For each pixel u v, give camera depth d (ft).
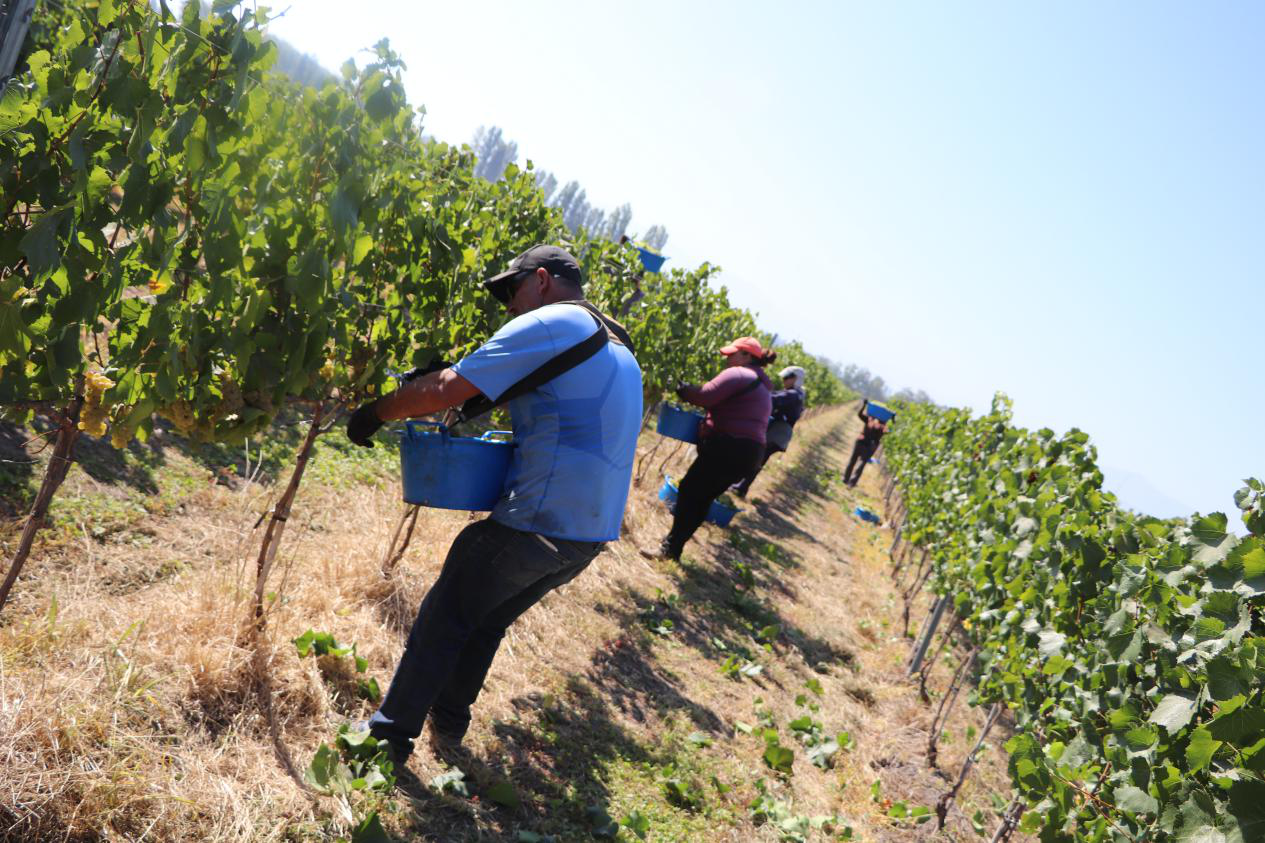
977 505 20.83
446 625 8.91
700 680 16.08
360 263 9.11
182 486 13.89
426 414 8.30
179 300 6.63
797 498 46.78
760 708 15.81
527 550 8.54
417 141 9.31
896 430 68.80
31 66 5.44
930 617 21.80
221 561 12.10
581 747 11.62
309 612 11.27
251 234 7.13
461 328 12.49
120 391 6.68
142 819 7.06
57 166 5.50
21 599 9.34
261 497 14.65
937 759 16.42
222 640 9.32
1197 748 7.25
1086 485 14.71
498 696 11.78
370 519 15.01
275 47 6.39
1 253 5.49
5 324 5.40
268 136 6.93
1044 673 12.23
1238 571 8.61
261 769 8.27
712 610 20.44
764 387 20.93
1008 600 15.53
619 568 19.66
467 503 8.89
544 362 8.26
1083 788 9.86
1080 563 12.53
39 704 7.30
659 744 12.69
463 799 9.29
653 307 25.17
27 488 11.60
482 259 13.08
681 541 22.15
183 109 6.06
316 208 7.75
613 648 15.39
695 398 20.61
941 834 13.69
